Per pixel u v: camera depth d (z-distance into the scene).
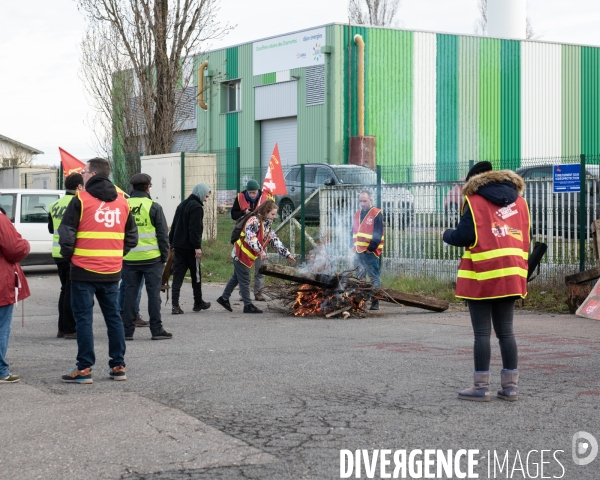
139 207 9.60
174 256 12.28
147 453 5.05
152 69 23.67
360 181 22.88
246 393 6.64
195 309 12.45
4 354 7.17
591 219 12.84
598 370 7.57
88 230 7.14
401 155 35.75
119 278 7.31
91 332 7.17
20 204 18.48
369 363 7.95
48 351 8.93
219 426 5.66
